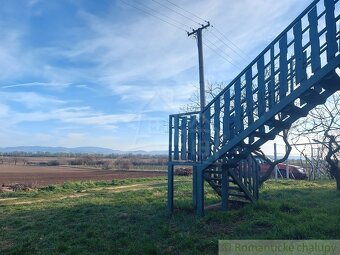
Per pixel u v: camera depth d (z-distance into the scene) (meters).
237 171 10.66
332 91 7.45
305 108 7.86
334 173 14.64
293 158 29.14
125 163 50.50
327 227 6.75
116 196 15.22
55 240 7.38
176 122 10.08
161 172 38.41
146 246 6.31
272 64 7.81
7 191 18.78
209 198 12.87
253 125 8.09
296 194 13.34
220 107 9.15
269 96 7.85
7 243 7.49
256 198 11.11
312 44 6.91
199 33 18.56
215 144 9.07
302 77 7.04
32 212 11.45
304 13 7.09
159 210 10.22
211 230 7.42
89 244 6.88
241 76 8.57
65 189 19.69
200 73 18.25
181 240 6.65
